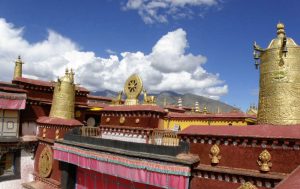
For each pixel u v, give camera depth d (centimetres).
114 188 1853
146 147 1488
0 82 2425
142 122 2092
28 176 2534
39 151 2511
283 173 1052
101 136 2392
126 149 1591
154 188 1609
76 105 2948
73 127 2272
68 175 2117
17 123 2494
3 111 2411
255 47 1359
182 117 2672
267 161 1089
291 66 1245
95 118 3312
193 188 1280
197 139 1305
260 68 1347
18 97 2450
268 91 1278
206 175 1248
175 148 1360
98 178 1972
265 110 1280
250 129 1177
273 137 1078
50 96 2812
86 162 1853
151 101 2170
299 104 1216
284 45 1239
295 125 1110
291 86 1231
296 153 1032
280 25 1303
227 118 2375
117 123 2286
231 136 1189
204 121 2511
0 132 2378
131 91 2345
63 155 2077
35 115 2680
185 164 1274
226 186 1190
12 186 2430
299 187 693
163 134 1906
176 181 1305
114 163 1638
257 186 1109
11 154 2486
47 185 2303
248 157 1146
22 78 2636
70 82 2566
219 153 1227
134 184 1723
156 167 1395
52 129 2373
